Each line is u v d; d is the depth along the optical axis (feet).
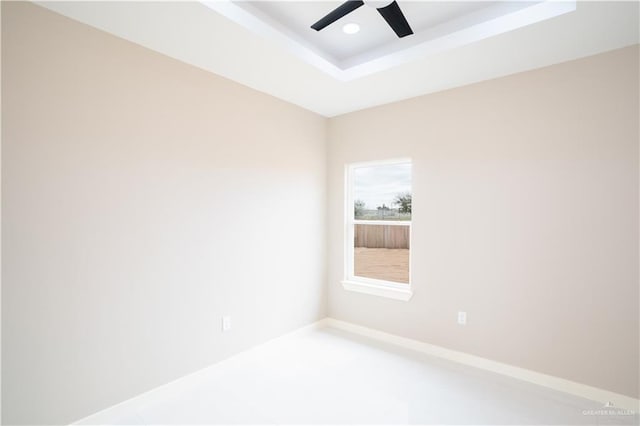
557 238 7.67
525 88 8.09
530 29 6.22
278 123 10.22
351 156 11.52
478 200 8.78
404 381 8.02
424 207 9.75
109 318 6.53
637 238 6.78
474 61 7.57
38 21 5.62
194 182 7.98
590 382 7.25
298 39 7.97
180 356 7.68
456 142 9.15
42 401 5.72
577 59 7.43
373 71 8.22
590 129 7.28
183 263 7.77
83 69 6.15
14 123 5.40
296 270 10.92
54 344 5.84
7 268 5.35
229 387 7.77
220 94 8.54
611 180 7.05
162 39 6.73
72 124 6.02
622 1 5.36
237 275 9.02
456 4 6.81
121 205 6.69
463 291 9.02
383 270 11.04
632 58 6.82
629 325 6.86
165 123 7.41
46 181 5.73
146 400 7.04
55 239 5.84
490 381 8.01
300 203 11.07
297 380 8.08
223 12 5.92
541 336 7.86
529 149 8.03
